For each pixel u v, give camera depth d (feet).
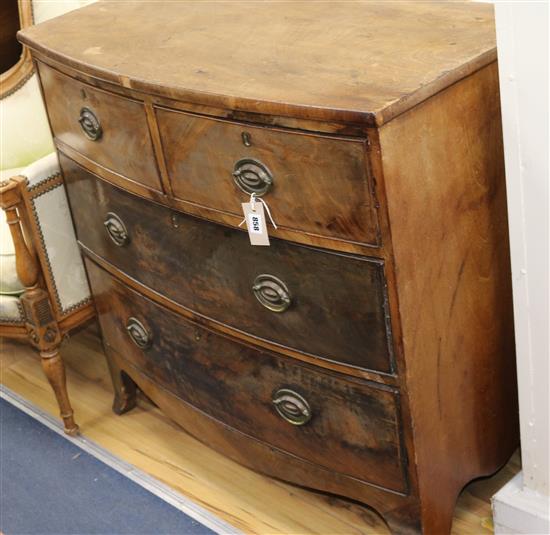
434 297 6.11
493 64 6.02
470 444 6.97
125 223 7.47
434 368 6.29
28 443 8.98
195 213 6.64
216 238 6.61
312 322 6.29
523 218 6.04
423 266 5.93
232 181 6.19
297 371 6.62
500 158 6.35
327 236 5.86
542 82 5.57
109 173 7.31
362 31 6.56
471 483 7.78
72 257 8.55
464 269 6.32
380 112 5.23
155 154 6.69
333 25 6.77
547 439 6.63
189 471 8.38
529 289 6.23
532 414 6.63
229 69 6.27
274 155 5.83
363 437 6.51
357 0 7.22
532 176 5.87
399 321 5.86
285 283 6.30
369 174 5.47
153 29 7.34
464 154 6.01
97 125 7.16
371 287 5.84
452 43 6.10
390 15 6.79
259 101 5.66
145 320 7.88
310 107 5.44
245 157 6.01
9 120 9.43
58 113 7.73
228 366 7.17
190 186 6.55
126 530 7.82
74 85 7.23
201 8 7.65
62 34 7.58
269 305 6.46
